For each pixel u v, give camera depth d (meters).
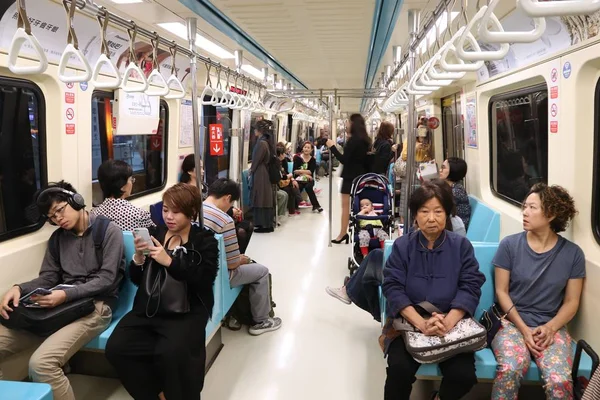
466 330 2.08
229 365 2.96
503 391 2.08
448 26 2.02
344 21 3.54
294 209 8.21
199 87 5.38
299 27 3.74
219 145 5.52
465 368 2.05
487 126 3.87
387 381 2.19
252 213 6.77
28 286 2.44
